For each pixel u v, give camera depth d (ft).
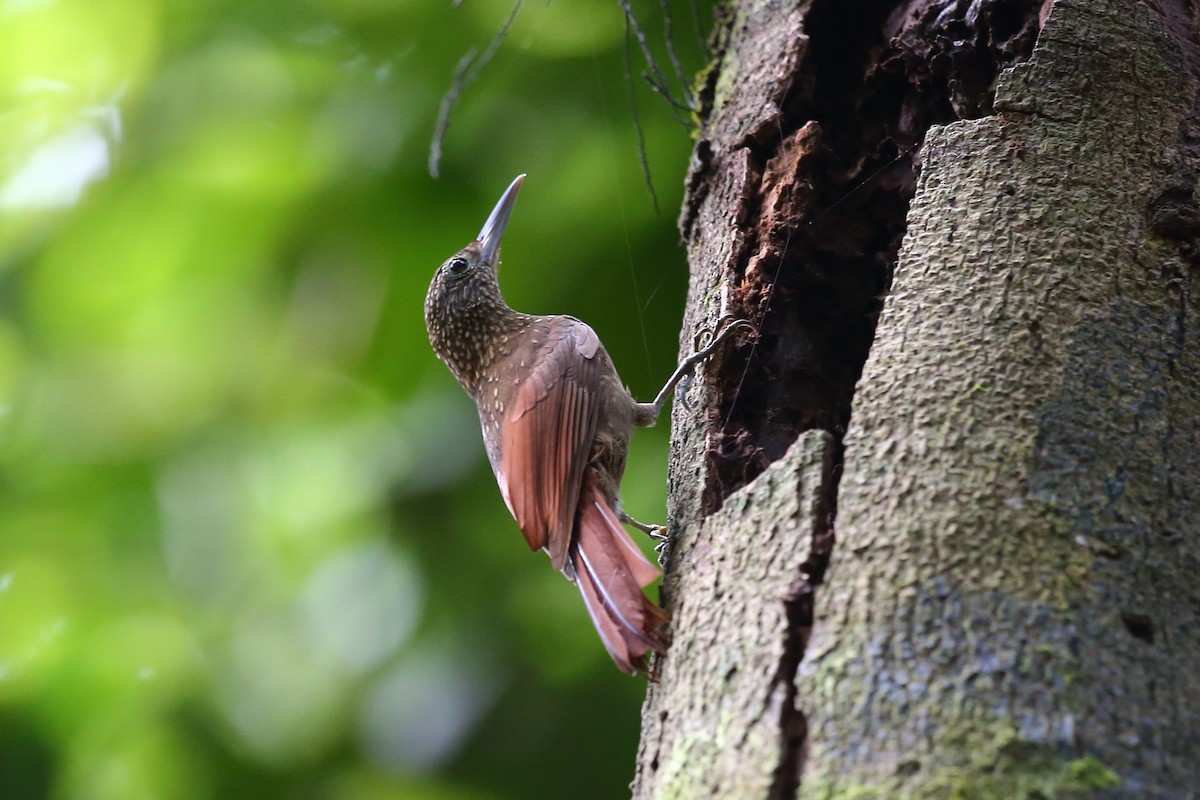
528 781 35.37
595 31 35.70
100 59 38.37
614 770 35.19
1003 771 13.55
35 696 38.42
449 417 37.04
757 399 21.21
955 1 21.30
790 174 22.16
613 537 20.99
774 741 14.51
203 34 37.81
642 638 17.84
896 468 15.98
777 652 15.19
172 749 37.73
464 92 35.37
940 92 21.52
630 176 34.86
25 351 39.34
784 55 23.26
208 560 39.55
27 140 38.11
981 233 17.83
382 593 37.81
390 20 36.70
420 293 36.11
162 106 37.47
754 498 17.01
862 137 22.79
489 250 30.68
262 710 38.19
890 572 15.15
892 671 14.42
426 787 35.68
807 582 15.64
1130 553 15.20
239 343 38.45
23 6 37.45
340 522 38.70
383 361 36.94
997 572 14.94
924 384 16.62
